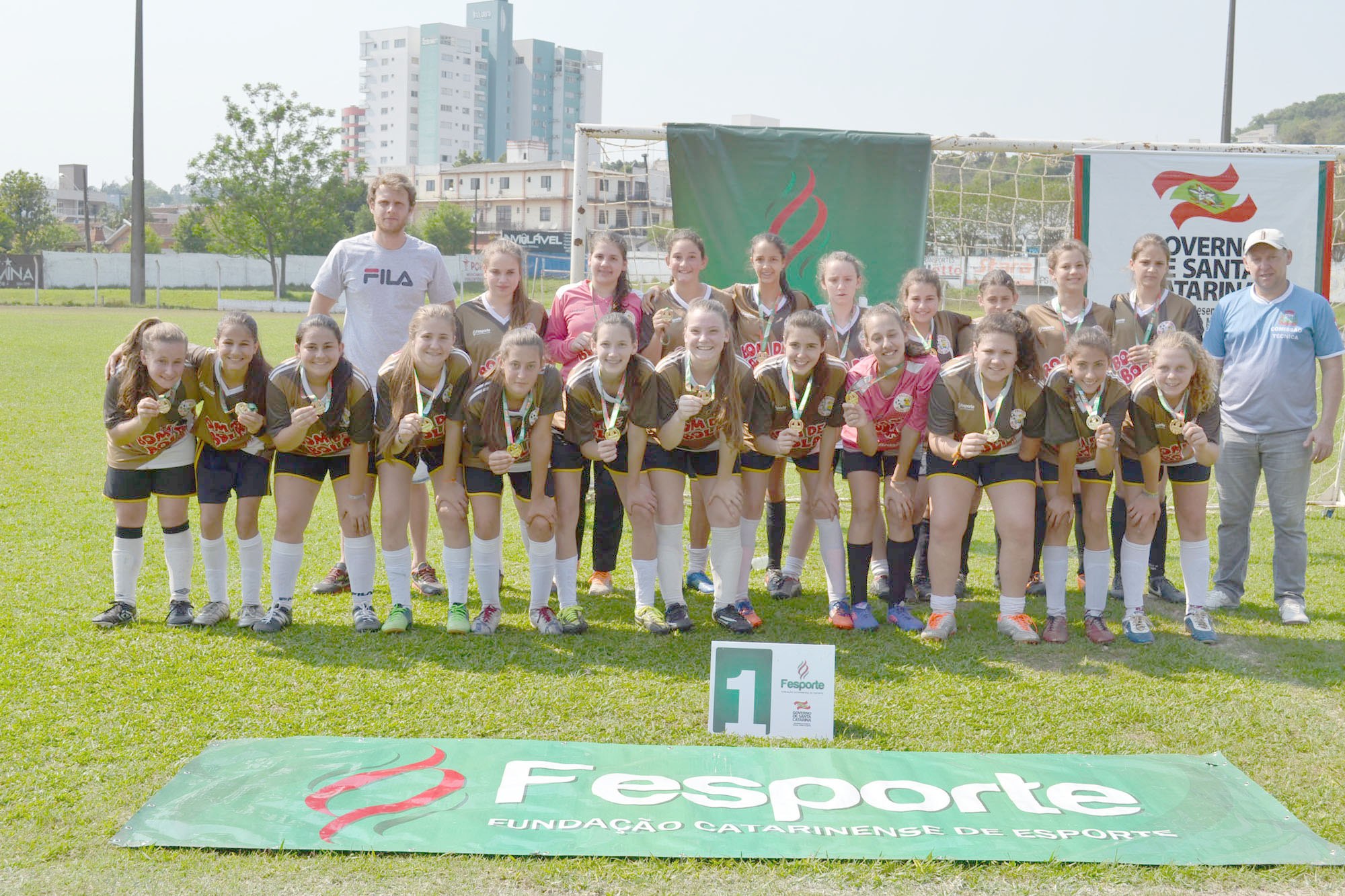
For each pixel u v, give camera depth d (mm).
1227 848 3123
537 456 4930
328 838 3072
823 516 5336
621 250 5703
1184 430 4875
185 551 4996
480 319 5484
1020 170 8266
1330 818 3344
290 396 4797
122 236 91438
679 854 3029
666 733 3895
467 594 5152
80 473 8695
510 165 86188
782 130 7449
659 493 5129
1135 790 3473
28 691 4109
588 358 5125
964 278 8422
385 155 147375
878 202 7469
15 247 68500
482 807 3262
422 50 143625
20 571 5781
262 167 51469
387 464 5016
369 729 3844
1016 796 3424
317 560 6309
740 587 5328
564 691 4289
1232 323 5699
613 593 5930
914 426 5277
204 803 3248
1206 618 5195
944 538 5078
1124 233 7500
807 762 3635
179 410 4820
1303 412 5508
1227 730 4020
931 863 3004
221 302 39438
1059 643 5066
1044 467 5285
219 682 4277
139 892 2797
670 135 7457
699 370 4945
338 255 5656
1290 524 5562
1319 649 5023
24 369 16281
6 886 2809
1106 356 4871
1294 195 7395
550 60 158000
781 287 5910
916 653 4895
